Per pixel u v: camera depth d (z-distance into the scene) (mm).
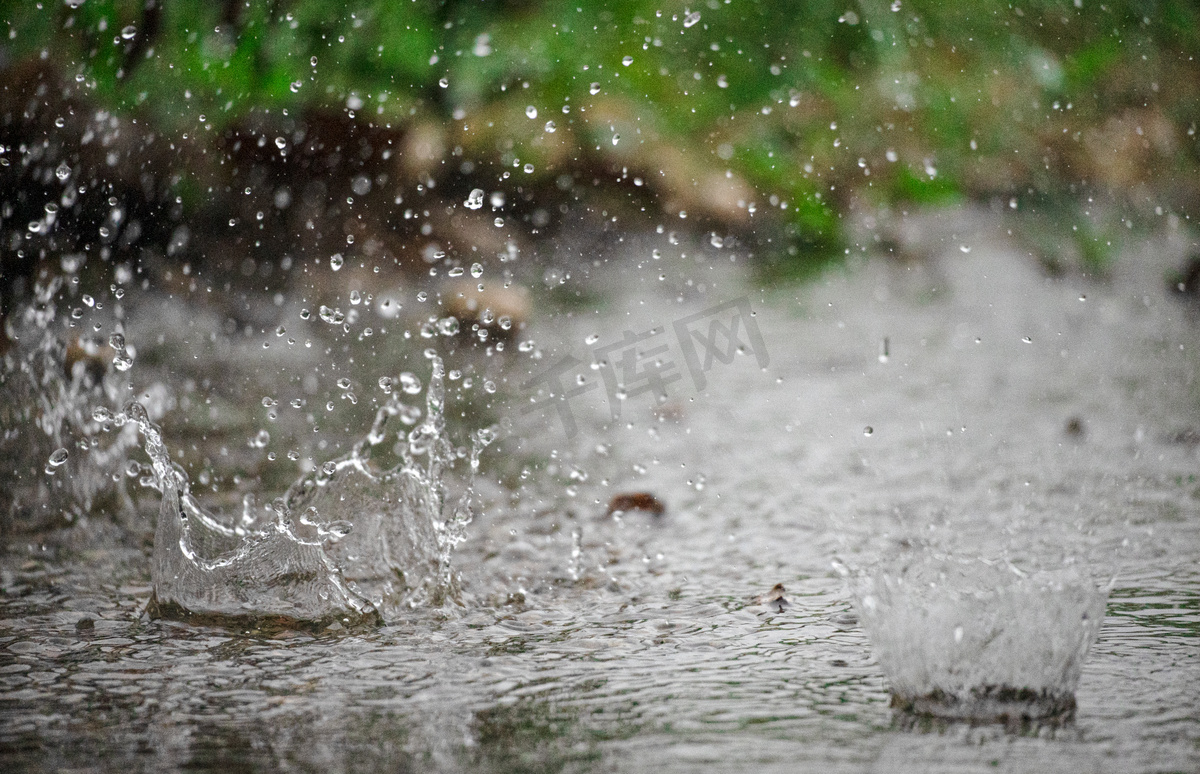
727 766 2371
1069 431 6105
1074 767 2340
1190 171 12734
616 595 3758
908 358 8148
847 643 3234
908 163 12594
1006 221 12000
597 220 11031
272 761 2438
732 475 5453
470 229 10469
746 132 12461
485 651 3201
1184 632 3271
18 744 2543
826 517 4734
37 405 5711
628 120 11922
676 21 13008
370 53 11227
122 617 3533
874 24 13539
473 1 11984
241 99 10320
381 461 5594
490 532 4531
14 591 3805
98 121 9117
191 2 10258
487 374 7461
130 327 7926
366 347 7895
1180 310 9562
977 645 2748
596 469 5578
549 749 2486
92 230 8812
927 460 5637
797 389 7320
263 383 6988
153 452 3719
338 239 9977
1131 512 4676
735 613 3543
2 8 9219
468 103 11492
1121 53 13742
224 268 9305
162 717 2707
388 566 3824
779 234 11609
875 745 2475
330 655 3168
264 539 3670
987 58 13672
